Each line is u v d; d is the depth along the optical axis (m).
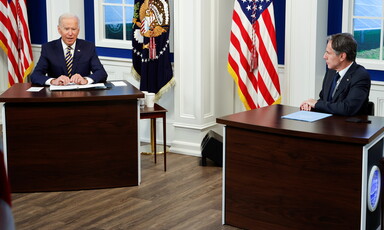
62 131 4.12
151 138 5.41
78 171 4.20
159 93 5.40
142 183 4.43
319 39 4.91
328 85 3.66
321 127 3.06
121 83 4.68
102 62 6.29
